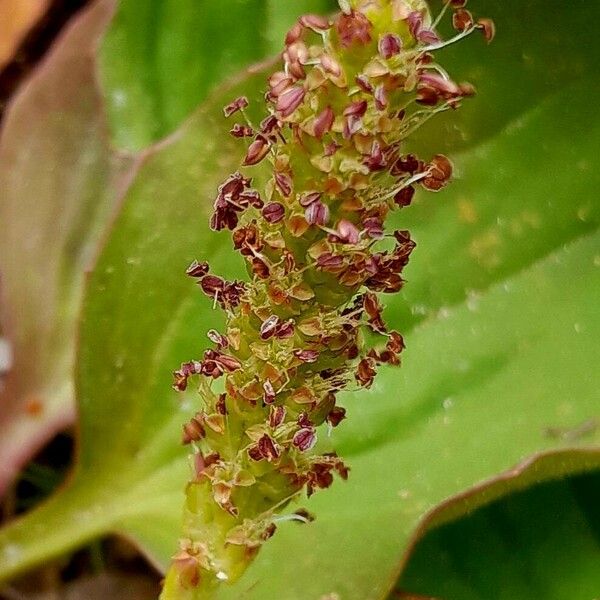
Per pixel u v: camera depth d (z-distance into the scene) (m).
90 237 0.10
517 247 0.09
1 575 0.09
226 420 0.07
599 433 0.08
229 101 0.08
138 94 0.10
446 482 0.08
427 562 0.08
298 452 0.07
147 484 0.09
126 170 0.10
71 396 0.10
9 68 0.11
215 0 0.10
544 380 0.08
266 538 0.07
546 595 0.08
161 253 0.08
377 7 0.06
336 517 0.08
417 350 0.09
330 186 0.06
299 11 0.10
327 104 0.06
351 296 0.07
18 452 0.10
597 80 0.08
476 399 0.08
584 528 0.08
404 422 0.08
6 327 0.10
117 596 0.10
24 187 0.10
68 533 0.09
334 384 0.07
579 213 0.09
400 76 0.06
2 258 0.10
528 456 0.07
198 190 0.08
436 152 0.09
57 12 0.11
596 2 0.08
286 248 0.06
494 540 0.08
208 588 0.07
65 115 0.10
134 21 0.10
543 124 0.09
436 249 0.09
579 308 0.08
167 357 0.09
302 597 0.08
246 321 0.07
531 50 0.08
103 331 0.09
